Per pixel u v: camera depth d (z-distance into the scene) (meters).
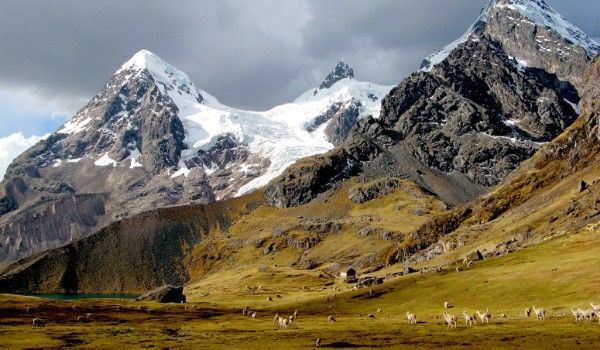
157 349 80.06
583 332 79.06
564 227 194.62
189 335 98.69
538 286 122.19
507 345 74.06
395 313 137.00
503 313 110.06
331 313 151.12
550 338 76.56
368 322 115.75
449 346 76.12
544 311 100.06
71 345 84.69
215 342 87.94
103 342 88.38
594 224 173.12
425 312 128.38
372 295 161.25
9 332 99.50
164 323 128.38
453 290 141.88
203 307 169.38
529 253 159.62
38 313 132.62
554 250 152.62
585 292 108.94
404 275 195.25
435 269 176.62
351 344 82.06
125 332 103.62
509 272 140.25
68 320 124.94
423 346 77.25
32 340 89.00
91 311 143.62
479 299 128.12
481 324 96.25
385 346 79.00
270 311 163.62
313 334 95.38
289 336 93.88
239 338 93.00
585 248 142.88
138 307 156.12
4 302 145.00
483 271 150.38
